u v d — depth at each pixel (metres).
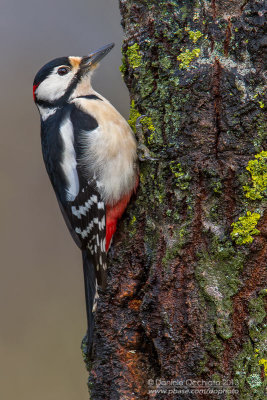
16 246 14.12
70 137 8.67
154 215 7.50
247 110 6.86
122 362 7.64
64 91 9.30
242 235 6.73
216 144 6.98
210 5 7.12
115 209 8.12
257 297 6.65
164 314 7.01
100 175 8.24
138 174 8.01
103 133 8.34
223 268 6.79
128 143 8.08
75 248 14.39
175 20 7.29
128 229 7.91
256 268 6.70
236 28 6.98
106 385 7.70
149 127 7.56
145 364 7.60
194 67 7.12
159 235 7.30
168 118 7.32
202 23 7.15
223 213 6.88
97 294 7.89
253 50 6.91
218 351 6.62
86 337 8.30
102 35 14.99
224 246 6.80
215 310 6.70
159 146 7.44
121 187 8.05
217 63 7.02
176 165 7.18
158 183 7.41
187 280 6.94
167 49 7.35
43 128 9.27
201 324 6.75
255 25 6.91
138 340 7.63
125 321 7.71
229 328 6.62
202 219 6.96
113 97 14.07
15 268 13.89
